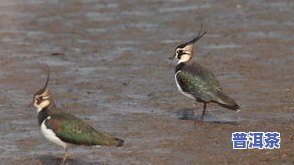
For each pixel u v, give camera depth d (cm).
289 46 2566
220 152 1520
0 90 2034
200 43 2655
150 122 1741
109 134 1494
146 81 2142
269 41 2650
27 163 1466
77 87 2073
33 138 1623
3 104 1897
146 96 1981
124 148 1549
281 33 2777
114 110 1848
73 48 2581
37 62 2369
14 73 2225
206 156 1496
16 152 1532
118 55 2477
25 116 1792
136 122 1741
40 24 2973
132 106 1886
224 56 2441
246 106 1869
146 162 1460
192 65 1758
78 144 1379
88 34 2806
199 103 1905
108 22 3022
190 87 1722
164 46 2605
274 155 1495
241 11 3228
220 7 3328
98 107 1873
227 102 1680
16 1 3444
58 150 1544
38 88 2059
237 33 2798
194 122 1741
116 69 2288
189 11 3250
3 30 2855
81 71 2262
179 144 1573
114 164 1452
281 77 2153
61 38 2731
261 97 1947
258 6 3338
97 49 2564
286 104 1875
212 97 1692
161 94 1998
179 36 2766
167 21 3038
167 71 2258
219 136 1627
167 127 1700
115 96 1981
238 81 2117
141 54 2491
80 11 3253
